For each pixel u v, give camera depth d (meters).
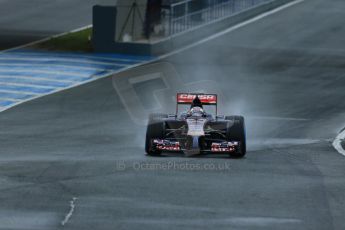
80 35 180.25
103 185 54.41
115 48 161.75
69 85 128.88
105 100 116.06
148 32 170.62
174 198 50.66
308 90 127.44
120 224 43.72
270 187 55.41
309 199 51.53
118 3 166.88
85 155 70.19
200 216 46.03
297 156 73.19
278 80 135.75
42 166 62.53
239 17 197.88
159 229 42.88
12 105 111.31
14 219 44.38
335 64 152.38
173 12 181.50
